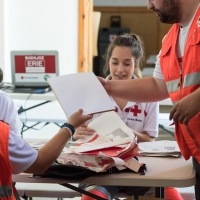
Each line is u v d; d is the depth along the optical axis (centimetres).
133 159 196
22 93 370
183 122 174
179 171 196
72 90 199
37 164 171
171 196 229
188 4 193
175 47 202
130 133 206
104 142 201
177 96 198
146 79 234
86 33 533
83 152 192
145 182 186
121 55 282
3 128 163
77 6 514
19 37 523
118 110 281
